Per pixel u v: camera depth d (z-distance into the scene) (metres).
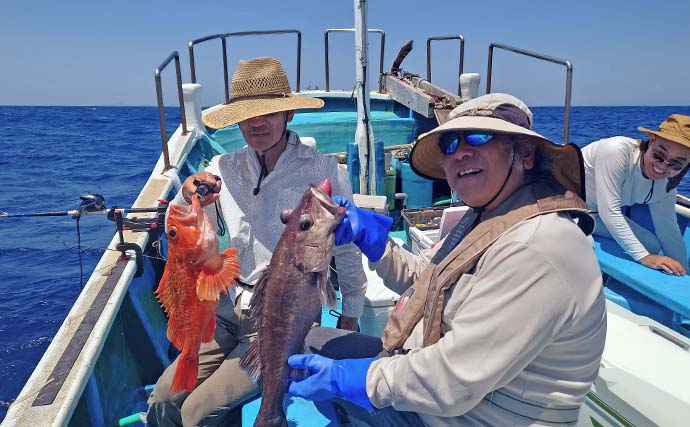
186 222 1.95
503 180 1.63
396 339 1.90
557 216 1.49
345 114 7.01
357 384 1.70
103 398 2.24
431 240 3.70
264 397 1.97
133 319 2.73
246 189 2.55
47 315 6.69
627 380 2.04
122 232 2.84
